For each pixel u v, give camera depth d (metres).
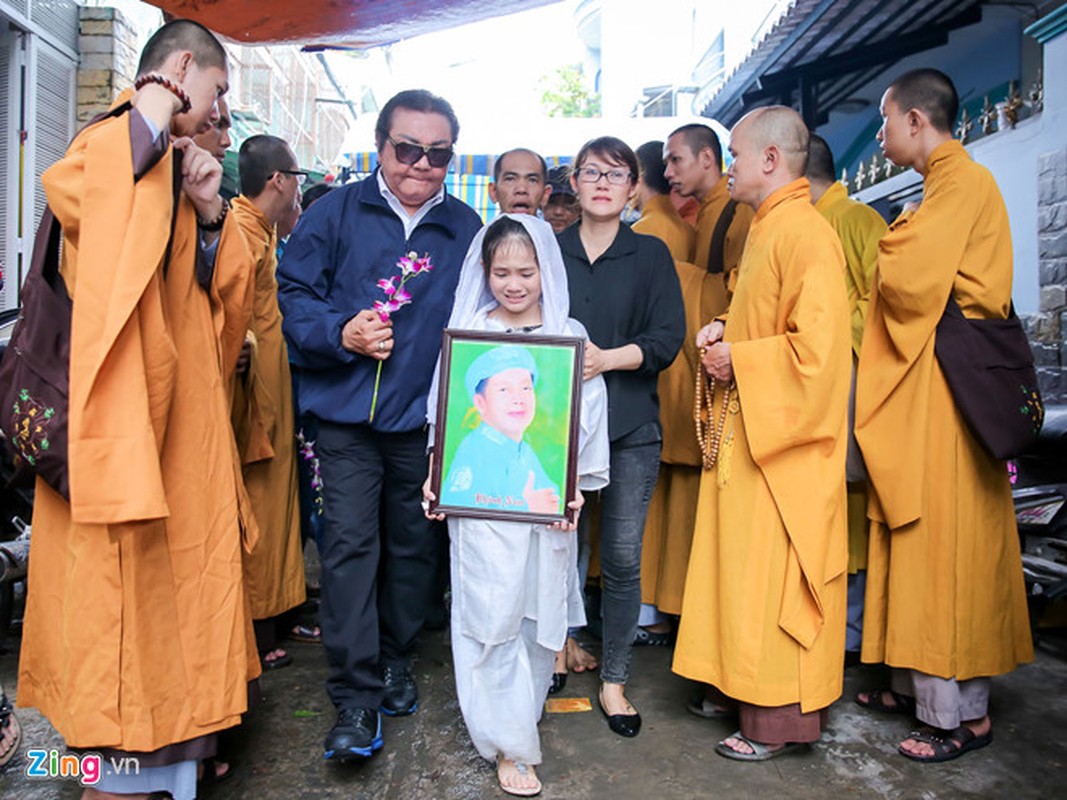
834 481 2.52
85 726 1.92
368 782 2.42
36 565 2.06
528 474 2.34
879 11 5.94
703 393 2.84
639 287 2.81
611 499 2.76
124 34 6.57
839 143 10.48
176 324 2.09
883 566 2.74
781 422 2.46
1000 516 2.68
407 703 2.83
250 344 3.01
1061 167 5.80
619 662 2.78
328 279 2.71
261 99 11.88
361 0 3.69
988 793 2.36
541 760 2.51
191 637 2.05
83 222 1.86
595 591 3.62
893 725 2.78
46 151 6.02
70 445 1.80
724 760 2.55
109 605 1.92
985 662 2.58
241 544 2.29
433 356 2.67
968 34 7.54
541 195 3.72
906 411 2.64
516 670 2.35
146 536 1.98
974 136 7.48
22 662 2.10
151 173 1.91
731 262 3.54
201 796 2.33
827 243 2.53
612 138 2.80
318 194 4.68
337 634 2.53
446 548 3.17
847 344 2.50
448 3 3.83
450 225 2.73
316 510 3.52
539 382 2.37
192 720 2.03
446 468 2.36
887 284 2.62
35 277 1.94
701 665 2.62
